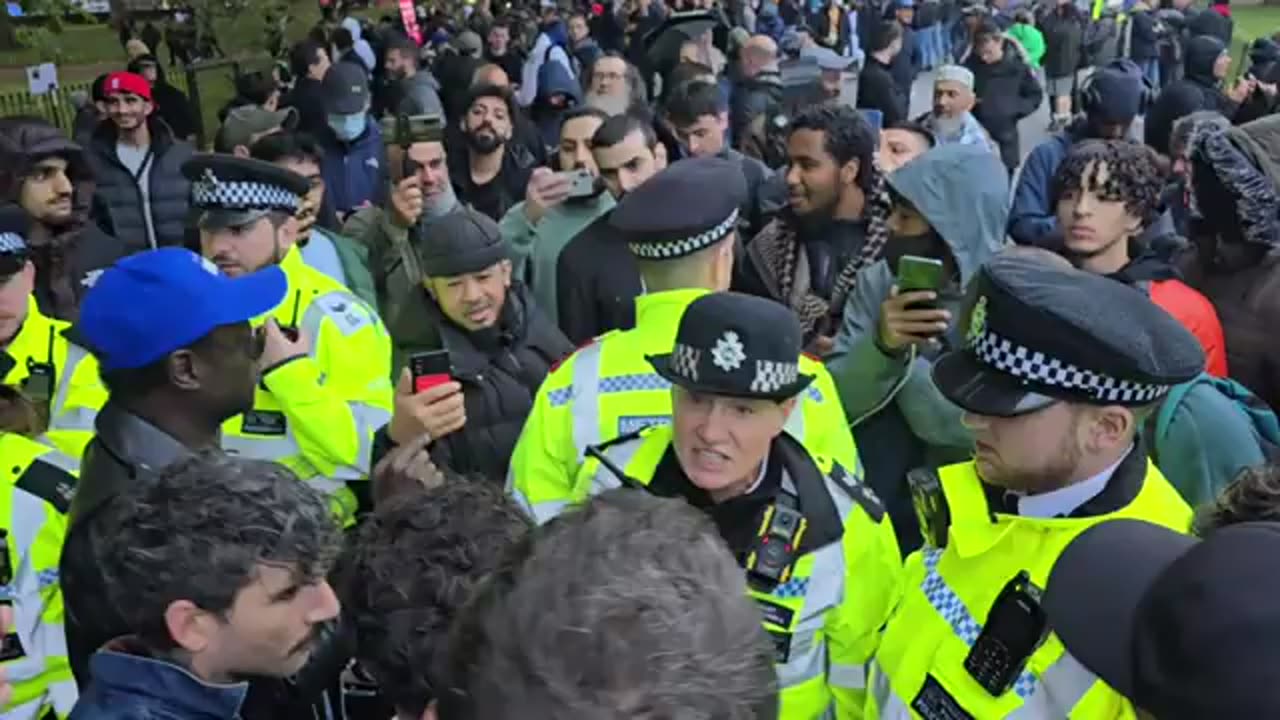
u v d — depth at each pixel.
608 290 4.09
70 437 2.81
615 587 0.89
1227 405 2.25
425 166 4.40
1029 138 14.58
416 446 2.58
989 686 1.68
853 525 2.12
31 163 4.03
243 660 1.60
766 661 0.93
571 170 4.83
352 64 6.72
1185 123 4.48
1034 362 1.67
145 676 1.57
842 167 3.84
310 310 2.97
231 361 2.12
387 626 1.49
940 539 1.93
